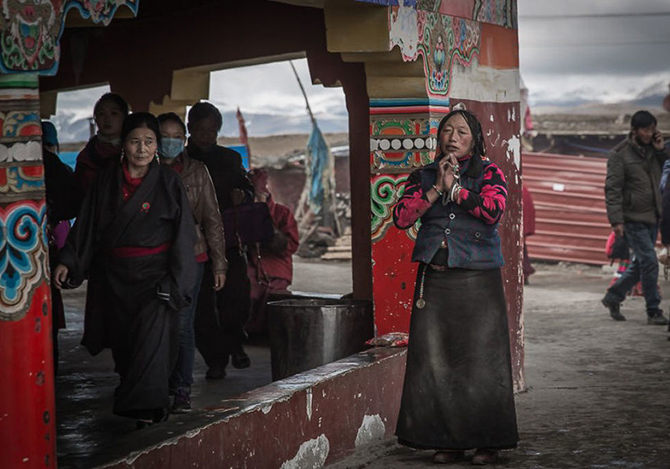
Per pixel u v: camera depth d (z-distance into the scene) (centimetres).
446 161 539
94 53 1014
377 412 612
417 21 655
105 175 575
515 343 750
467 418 548
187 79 969
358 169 820
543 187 1980
